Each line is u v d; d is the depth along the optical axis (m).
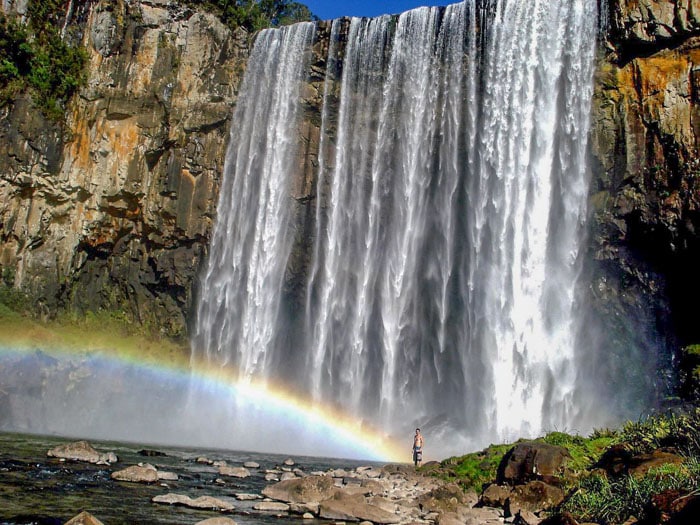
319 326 40.44
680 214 29.73
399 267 38.66
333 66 40.50
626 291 32.16
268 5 53.44
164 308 43.06
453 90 37.59
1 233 38.47
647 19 30.55
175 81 40.62
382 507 14.15
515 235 35.03
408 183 38.75
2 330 37.12
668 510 10.39
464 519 13.09
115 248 42.47
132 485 15.67
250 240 41.47
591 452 16.11
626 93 31.66
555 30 34.47
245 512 13.43
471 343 35.88
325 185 40.47
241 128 41.75
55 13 40.22
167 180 40.78
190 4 41.50
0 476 15.40
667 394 29.80
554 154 34.00
